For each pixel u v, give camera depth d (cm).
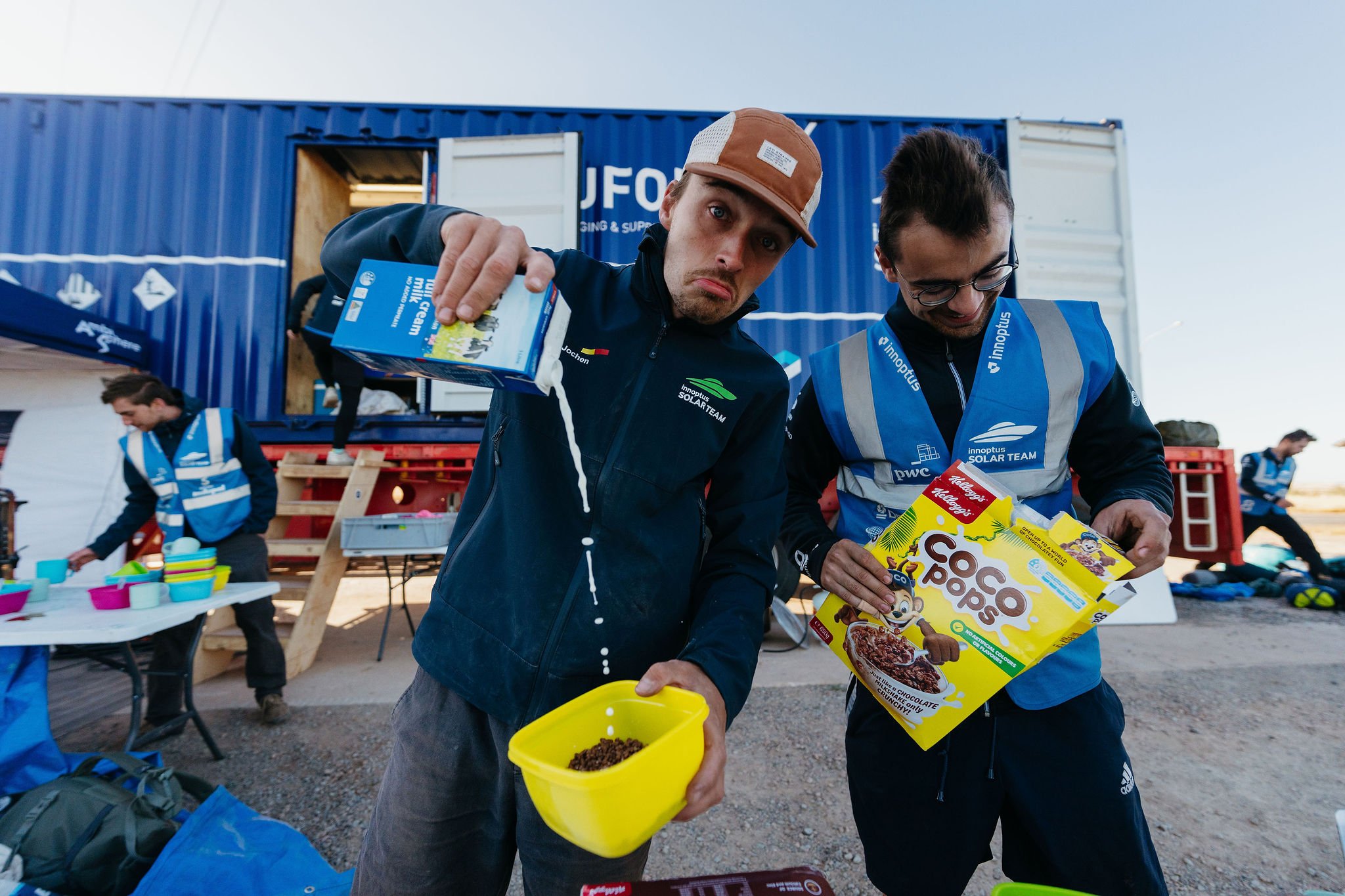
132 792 163
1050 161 478
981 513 94
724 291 90
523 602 92
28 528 430
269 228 478
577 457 93
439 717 95
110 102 478
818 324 477
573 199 467
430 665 96
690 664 78
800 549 116
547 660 90
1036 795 105
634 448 94
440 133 490
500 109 490
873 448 119
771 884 71
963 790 108
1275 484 581
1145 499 101
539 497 94
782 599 395
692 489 99
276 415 465
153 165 477
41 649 185
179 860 146
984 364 114
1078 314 118
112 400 280
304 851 159
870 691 108
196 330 468
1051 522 92
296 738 273
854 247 483
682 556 96
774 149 87
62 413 444
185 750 260
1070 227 475
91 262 470
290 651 344
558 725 70
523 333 77
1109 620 447
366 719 292
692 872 185
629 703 75
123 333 440
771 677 340
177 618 215
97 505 439
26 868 145
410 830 94
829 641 110
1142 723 279
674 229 95
